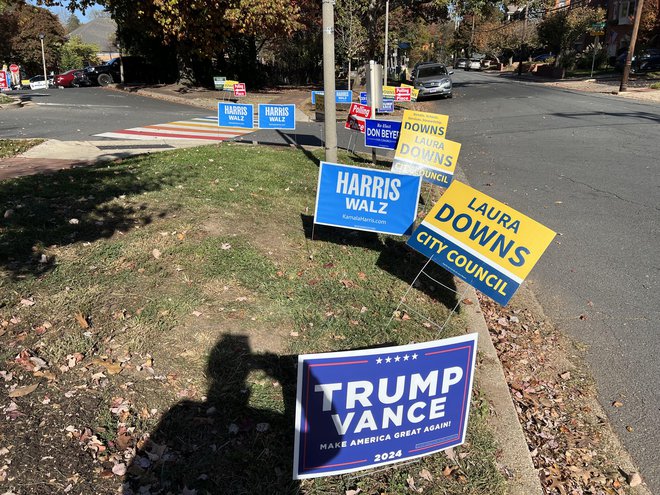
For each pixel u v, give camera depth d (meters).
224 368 3.62
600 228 7.31
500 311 5.14
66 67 75.62
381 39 37.84
